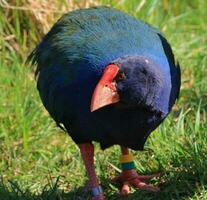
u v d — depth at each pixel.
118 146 10.81
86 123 9.01
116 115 8.70
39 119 11.54
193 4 15.55
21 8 12.76
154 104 8.72
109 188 10.12
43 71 9.60
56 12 13.05
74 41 9.20
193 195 9.65
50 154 11.06
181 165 10.27
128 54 8.81
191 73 12.94
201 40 14.25
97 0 13.33
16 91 11.76
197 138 10.66
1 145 11.22
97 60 8.80
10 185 10.26
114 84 8.51
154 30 9.55
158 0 14.13
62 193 10.08
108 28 9.23
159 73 8.71
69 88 8.96
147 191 9.84
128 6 13.47
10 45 12.82
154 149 10.62
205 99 11.98
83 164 10.58
